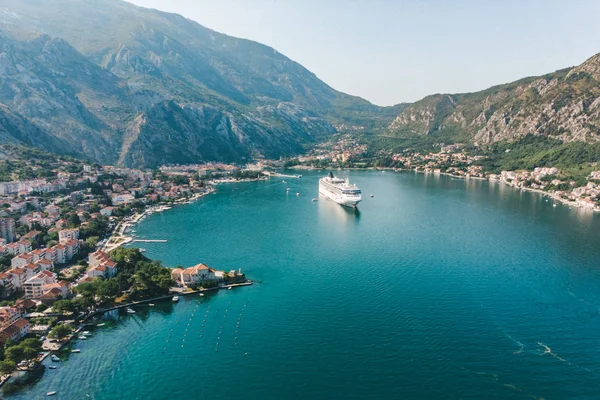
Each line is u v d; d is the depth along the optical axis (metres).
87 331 178.50
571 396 140.38
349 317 189.00
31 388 143.25
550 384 145.88
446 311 194.25
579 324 183.62
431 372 151.62
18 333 167.75
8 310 179.00
